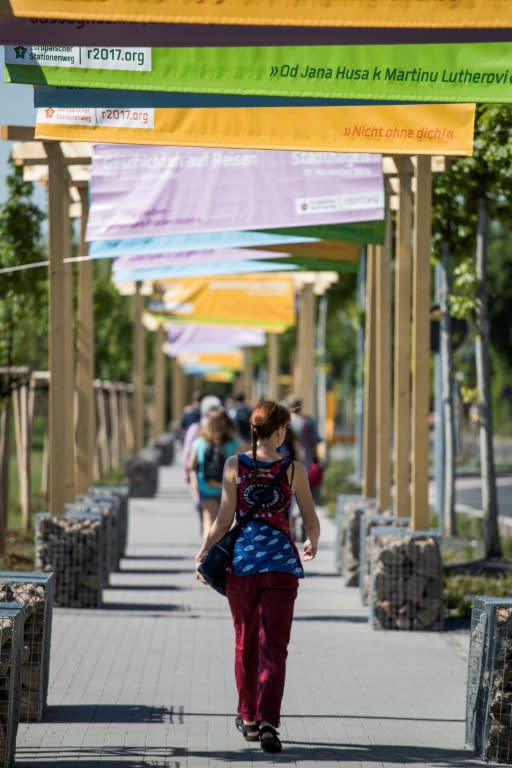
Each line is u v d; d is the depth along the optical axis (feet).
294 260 131.75
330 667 83.51
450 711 71.46
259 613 63.16
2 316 145.18
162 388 364.58
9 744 57.36
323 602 114.32
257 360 546.67
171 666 82.23
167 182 103.86
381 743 63.98
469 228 151.64
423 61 69.72
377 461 132.98
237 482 63.21
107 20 67.36
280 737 64.64
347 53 69.72
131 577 128.88
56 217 105.09
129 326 361.30
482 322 145.38
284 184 103.14
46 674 68.85
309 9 67.15
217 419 125.29
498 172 125.39
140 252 107.04
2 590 67.36
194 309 205.87
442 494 176.55
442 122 76.48
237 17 67.26
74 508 118.73
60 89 74.43
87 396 132.16
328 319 483.92
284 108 76.02
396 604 99.19
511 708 60.85
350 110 76.07
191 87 69.72
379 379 126.41
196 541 166.50
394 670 82.89
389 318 126.11
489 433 142.92
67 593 107.04
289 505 63.57
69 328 118.32
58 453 107.55
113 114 75.41
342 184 102.94
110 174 103.76
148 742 62.95
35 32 69.15
